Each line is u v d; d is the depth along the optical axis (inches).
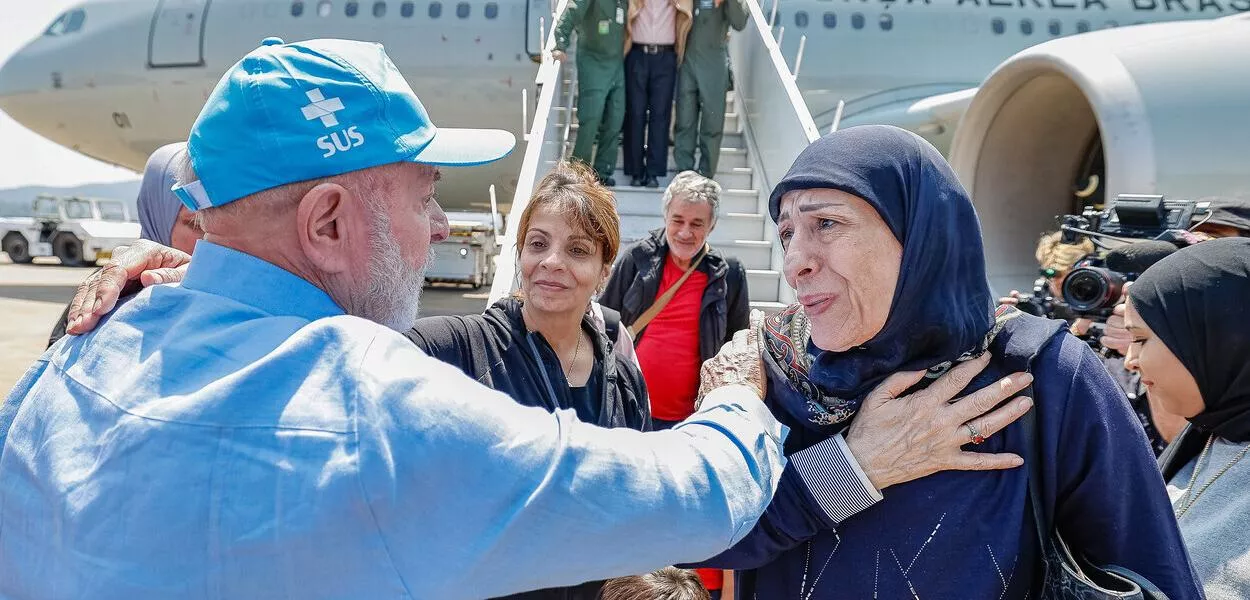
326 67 32.8
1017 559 41.4
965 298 41.7
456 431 28.0
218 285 32.8
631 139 204.5
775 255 184.2
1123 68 169.0
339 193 32.8
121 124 490.9
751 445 34.8
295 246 33.2
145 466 27.9
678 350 115.0
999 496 41.3
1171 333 50.6
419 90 417.7
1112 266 84.7
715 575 99.8
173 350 30.5
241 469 27.5
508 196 513.7
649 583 54.4
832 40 378.9
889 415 41.1
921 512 41.7
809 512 41.8
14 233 847.7
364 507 27.1
